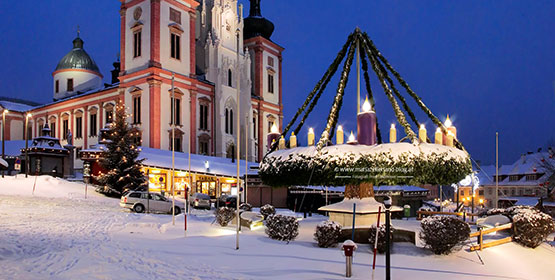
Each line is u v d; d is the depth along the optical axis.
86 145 68.06
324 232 13.79
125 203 31.52
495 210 19.55
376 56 17.61
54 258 12.36
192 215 27.70
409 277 10.31
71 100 71.31
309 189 43.28
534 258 13.41
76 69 81.81
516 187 74.50
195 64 68.19
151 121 54.66
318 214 39.31
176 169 46.88
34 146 50.31
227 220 19.94
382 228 13.05
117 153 44.06
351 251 10.23
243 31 80.00
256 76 77.00
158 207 32.16
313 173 14.75
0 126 81.12
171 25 57.97
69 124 71.81
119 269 10.98
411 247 13.39
